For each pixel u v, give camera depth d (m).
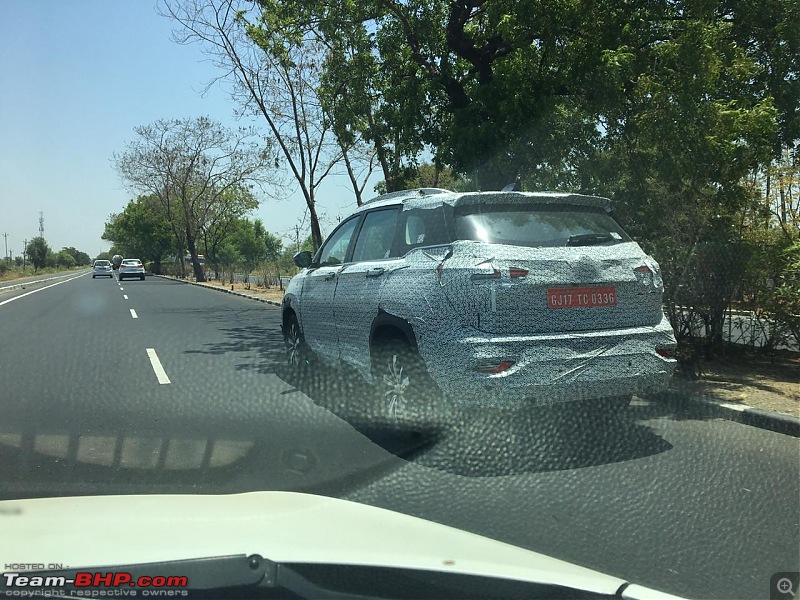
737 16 10.31
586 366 5.36
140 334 13.95
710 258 8.78
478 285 5.21
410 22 12.91
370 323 6.39
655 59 9.38
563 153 10.62
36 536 2.50
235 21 18.06
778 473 5.15
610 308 5.57
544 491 4.79
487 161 11.27
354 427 6.47
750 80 10.52
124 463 5.37
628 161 9.65
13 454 5.58
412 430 5.87
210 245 64.06
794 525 4.22
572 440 5.95
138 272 51.44
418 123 13.31
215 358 10.63
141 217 75.00
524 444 5.80
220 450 5.73
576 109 10.55
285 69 19.56
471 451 5.65
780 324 8.79
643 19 9.69
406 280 5.83
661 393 7.44
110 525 2.66
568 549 3.87
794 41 10.06
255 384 8.45
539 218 5.82
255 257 83.56
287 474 5.14
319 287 7.73
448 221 5.69
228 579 2.23
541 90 10.53
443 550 2.57
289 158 21.16
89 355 10.90
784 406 6.75
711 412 6.86
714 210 8.87
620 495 4.71
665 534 4.09
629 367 5.51
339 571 2.35
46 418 6.76
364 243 7.09
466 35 12.38
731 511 4.43
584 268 5.50
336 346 7.32
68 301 24.55
